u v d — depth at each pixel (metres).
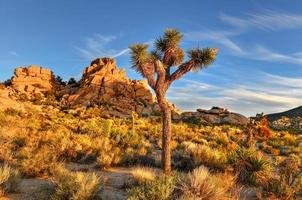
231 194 7.65
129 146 19.11
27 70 78.00
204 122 51.44
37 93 71.31
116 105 62.19
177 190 7.04
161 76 10.41
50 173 10.13
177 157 13.33
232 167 11.27
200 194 6.86
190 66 10.30
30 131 21.62
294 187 8.65
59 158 13.53
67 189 7.34
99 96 66.25
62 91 73.00
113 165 12.71
